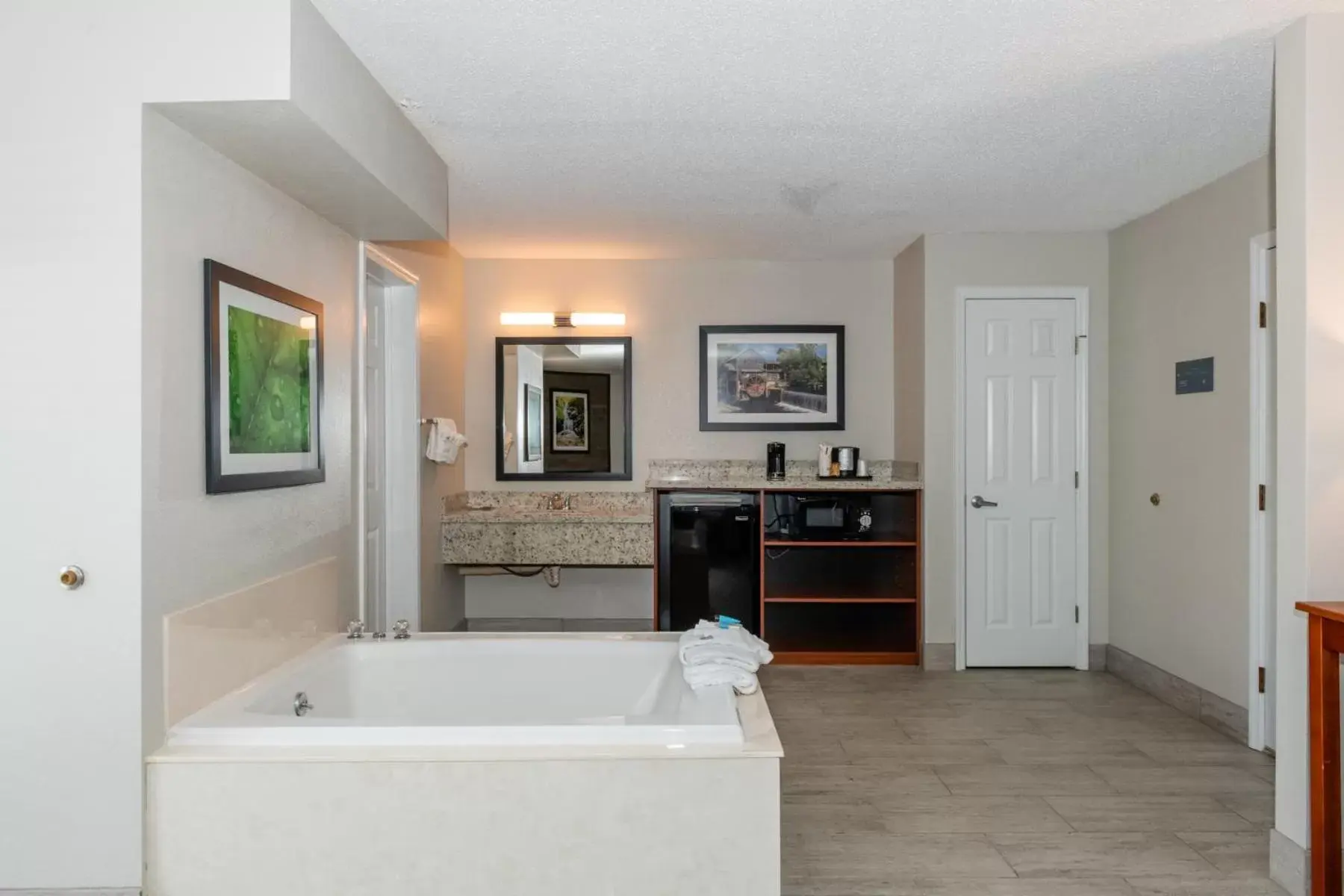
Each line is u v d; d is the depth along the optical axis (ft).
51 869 7.11
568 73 9.04
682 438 18.70
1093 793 10.87
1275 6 7.83
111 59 7.00
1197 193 13.57
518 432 18.69
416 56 8.57
